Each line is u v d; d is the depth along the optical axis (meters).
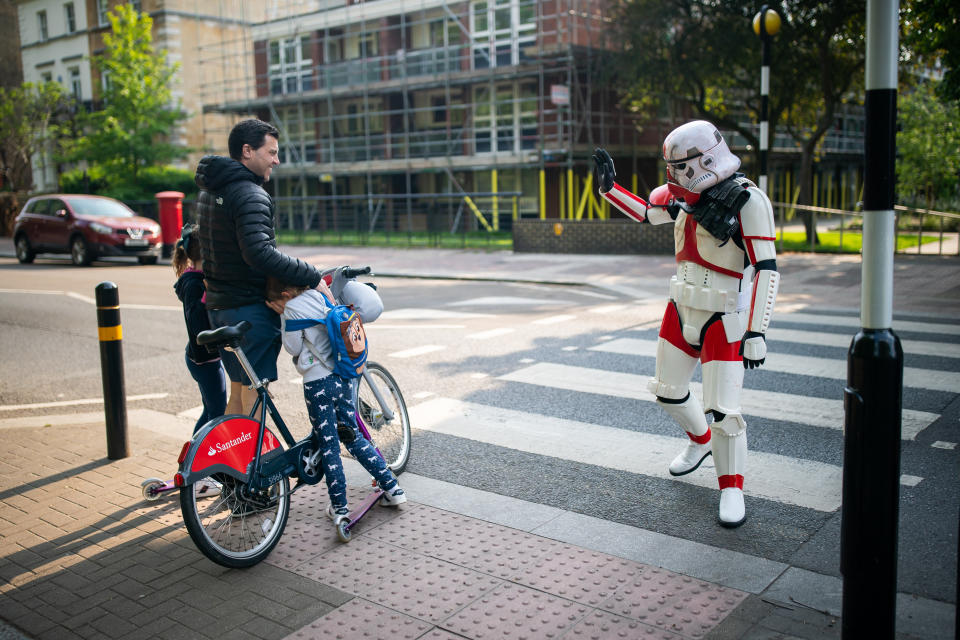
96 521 4.27
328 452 4.01
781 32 20.62
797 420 5.66
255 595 3.43
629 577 3.47
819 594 3.29
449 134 30.34
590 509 4.25
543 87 28.56
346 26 33.56
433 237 24.94
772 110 23.88
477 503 4.38
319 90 34.25
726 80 24.81
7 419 6.37
